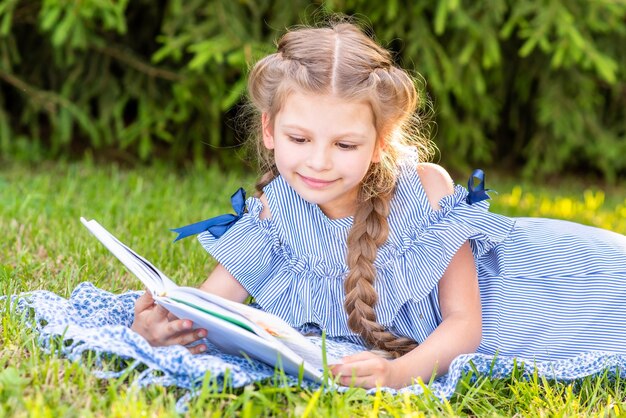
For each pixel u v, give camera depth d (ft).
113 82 18.92
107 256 11.10
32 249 11.27
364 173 7.59
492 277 9.12
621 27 19.11
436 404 7.01
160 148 21.18
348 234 8.25
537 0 17.75
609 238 9.40
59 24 16.11
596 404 7.48
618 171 23.50
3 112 18.90
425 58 18.15
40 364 7.14
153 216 13.91
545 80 20.51
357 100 7.32
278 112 7.57
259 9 18.08
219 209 15.31
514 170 23.29
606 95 22.12
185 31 17.80
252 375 6.98
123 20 16.58
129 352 7.06
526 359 8.11
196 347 7.68
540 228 9.46
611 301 8.87
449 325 7.99
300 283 8.42
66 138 18.31
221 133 21.07
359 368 7.28
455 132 20.39
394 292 8.27
